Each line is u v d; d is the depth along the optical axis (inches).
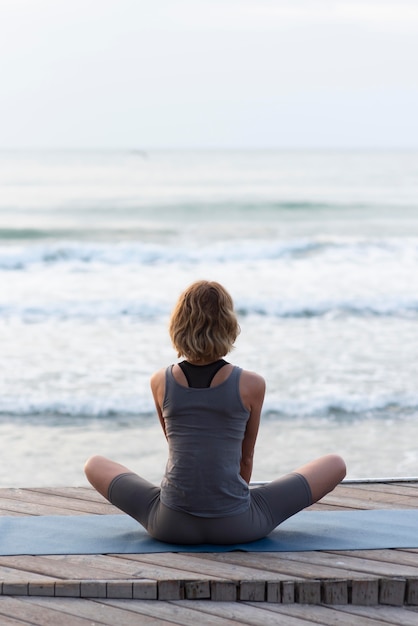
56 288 612.4
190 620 121.1
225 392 133.3
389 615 123.6
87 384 356.2
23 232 1080.2
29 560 137.5
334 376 367.9
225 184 1867.6
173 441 137.0
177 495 136.6
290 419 313.4
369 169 2477.9
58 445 286.5
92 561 136.6
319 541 143.2
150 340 448.8
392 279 652.1
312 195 1598.2
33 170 2324.1
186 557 137.0
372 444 287.1
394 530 148.6
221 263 748.6
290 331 470.6
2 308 526.9
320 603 126.9
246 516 137.7
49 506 166.1
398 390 344.8
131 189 1706.4
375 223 1258.0
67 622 120.3
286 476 144.7
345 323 495.5
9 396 336.5
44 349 425.1
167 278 666.8
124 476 146.6
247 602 127.1
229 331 134.2
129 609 124.6
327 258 768.9
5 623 119.9
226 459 135.0
